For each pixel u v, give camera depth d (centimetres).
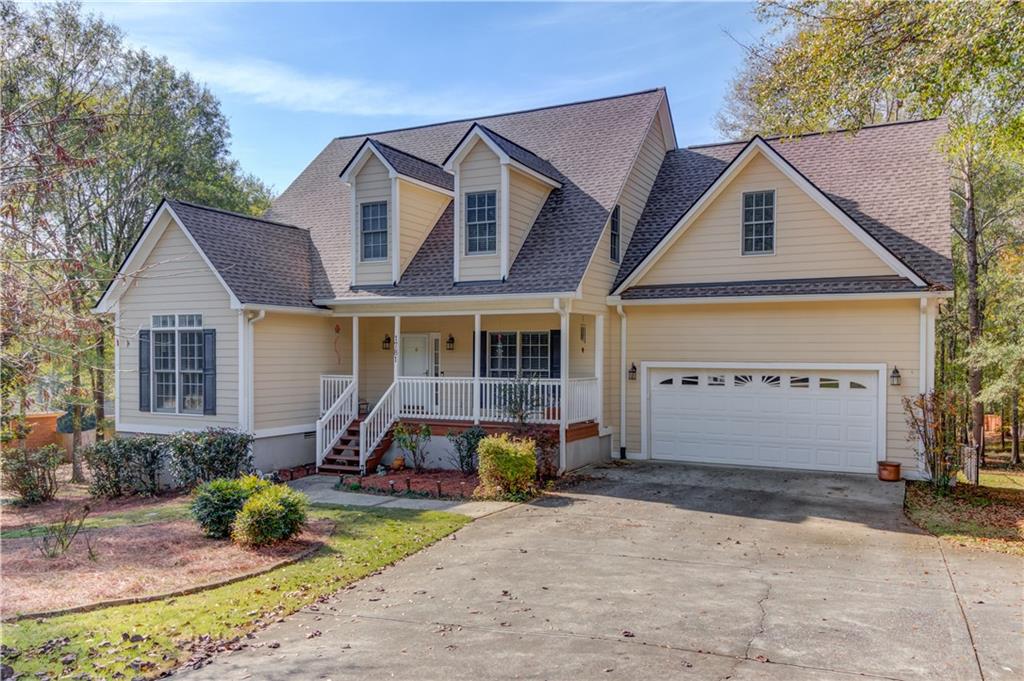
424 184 1748
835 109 1163
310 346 1722
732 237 1606
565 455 1493
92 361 1598
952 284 1374
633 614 686
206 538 987
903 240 1500
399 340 1722
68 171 925
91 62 1739
